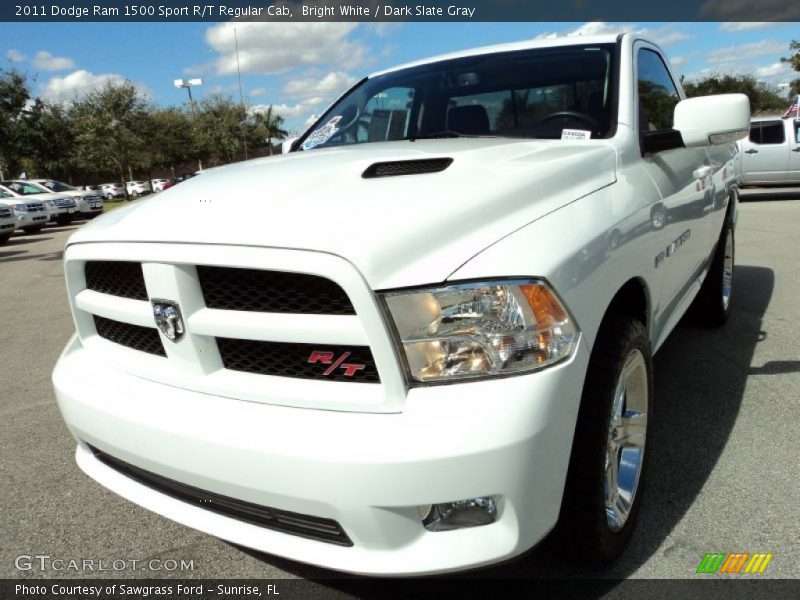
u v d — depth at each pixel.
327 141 3.45
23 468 3.09
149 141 40.94
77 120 38.25
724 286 4.49
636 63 2.98
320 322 1.61
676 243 2.75
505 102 2.98
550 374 1.61
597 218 1.97
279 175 2.10
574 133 2.63
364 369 1.62
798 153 13.58
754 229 9.27
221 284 1.76
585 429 1.83
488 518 1.64
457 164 2.08
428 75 3.37
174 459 1.78
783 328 4.48
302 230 1.64
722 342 4.24
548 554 2.20
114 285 2.07
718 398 3.36
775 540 2.20
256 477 1.65
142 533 2.52
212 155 45.81
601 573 2.09
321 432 1.59
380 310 1.54
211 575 2.25
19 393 4.19
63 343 5.40
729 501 2.44
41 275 9.73
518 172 1.99
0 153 30.12
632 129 2.59
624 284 2.09
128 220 2.02
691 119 2.61
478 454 1.51
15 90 29.52
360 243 1.57
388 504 1.54
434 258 1.62
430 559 1.61
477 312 1.58
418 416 1.54
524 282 1.61
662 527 2.30
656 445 2.89
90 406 1.98
